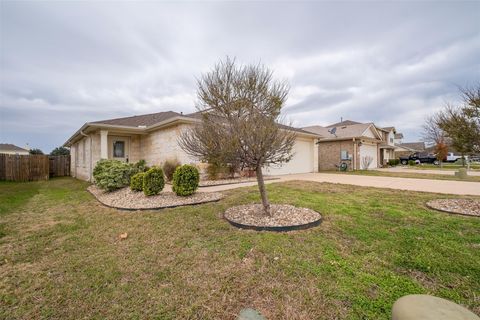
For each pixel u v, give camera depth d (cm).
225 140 409
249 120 420
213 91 470
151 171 681
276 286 243
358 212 494
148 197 672
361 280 249
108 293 238
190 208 549
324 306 212
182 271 276
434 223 420
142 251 331
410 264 281
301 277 257
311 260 292
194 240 364
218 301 224
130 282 257
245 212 497
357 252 313
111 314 209
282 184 927
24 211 570
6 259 312
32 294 239
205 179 1054
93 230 423
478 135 492
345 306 211
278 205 553
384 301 216
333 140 2061
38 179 1404
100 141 1177
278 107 473
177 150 1028
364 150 2147
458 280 248
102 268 287
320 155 2189
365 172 1650
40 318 207
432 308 154
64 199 727
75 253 329
